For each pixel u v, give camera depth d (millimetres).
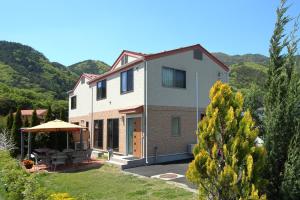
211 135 6289
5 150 23094
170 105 21969
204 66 24297
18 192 9508
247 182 5609
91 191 13586
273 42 6684
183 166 18656
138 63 21594
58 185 15312
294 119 6113
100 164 21250
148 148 20562
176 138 22047
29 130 22000
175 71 22484
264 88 6703
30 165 20656
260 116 6918
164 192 12117
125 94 23297
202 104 23875
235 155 5848
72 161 21469
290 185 5832
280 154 6164
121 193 12758
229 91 6602
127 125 22875
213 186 6082
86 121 31312
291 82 6262
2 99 57062
